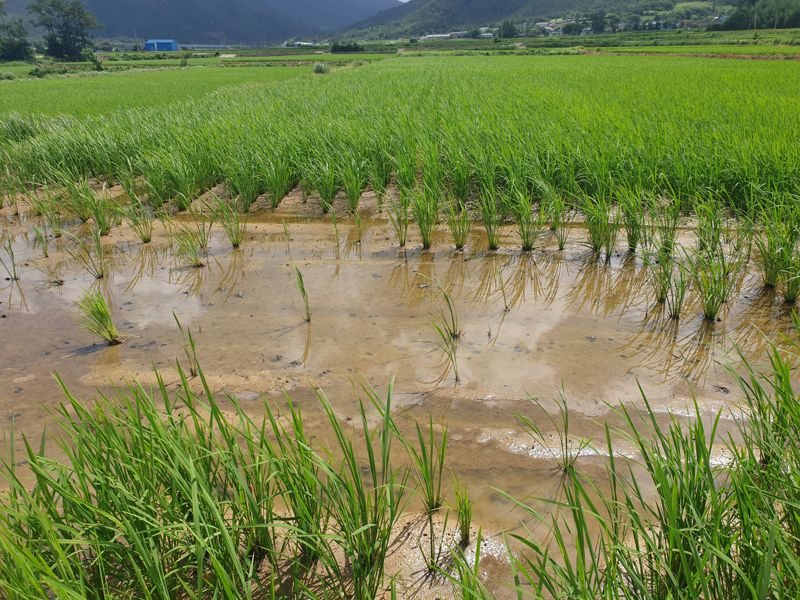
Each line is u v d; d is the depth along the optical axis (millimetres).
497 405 3432
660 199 6695
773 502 1940
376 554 2256
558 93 14945
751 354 3906
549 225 6781
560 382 3656
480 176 7422
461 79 23109
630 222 5867
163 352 4195
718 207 5977
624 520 2484
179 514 2182
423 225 6156
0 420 3430
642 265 5594
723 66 27984
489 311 4738
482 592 1883
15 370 4008
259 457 2334
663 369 3768
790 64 28547
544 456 2971
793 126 8445
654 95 14047
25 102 21141
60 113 16000
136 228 6754
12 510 1914
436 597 2189
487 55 63562
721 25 90500
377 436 3176
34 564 1702
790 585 1752
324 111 12906
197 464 2197
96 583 2102
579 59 42969
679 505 2016
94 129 11430
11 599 1787
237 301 5074
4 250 6688
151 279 5660
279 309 4883
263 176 8250
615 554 1878
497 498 2701
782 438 2363
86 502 2031
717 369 3740
